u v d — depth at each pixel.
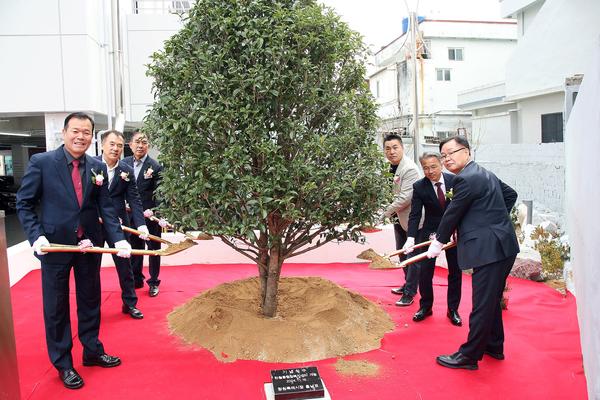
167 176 3.98
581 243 2.79
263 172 3.81
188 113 3.81
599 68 2.40
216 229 3.84
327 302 4.65
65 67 8.19
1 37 8.09
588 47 10.84
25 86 8.17
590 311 2.56
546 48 11.95
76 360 3.94
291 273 6.75
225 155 3.63
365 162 4.05
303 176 3.83
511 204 4.39
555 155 10.53
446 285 6.13
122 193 5.17
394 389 3.45
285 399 3.14
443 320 4.89
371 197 4.12
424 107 19.92
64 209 3.53
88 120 3.55
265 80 3.69
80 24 8.13
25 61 8.15
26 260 6.59
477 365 3.79
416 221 5.02
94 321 3.79
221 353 3.99
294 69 3.87
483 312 3.66
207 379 3.58
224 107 3.75
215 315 4.41
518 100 13.80
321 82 3.94
